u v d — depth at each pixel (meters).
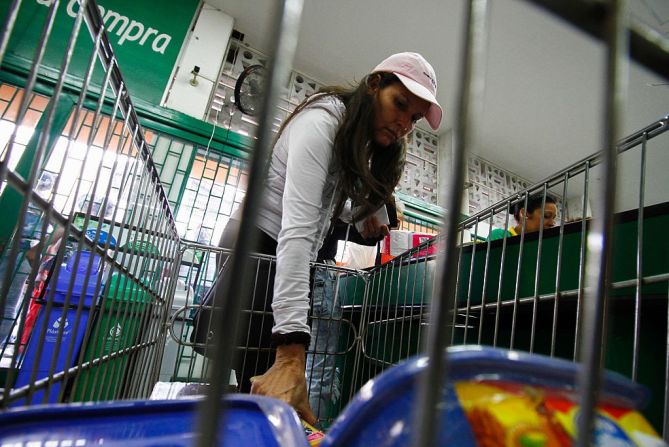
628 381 0.30
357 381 1.57
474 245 1.07
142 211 0.81
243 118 2.85
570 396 0.25
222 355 0.15
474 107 0.18
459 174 0.17
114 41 2.53
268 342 1.15
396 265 1.44
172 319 1.26
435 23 2.97
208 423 0.14
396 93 0.95
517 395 0.24
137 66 2.55
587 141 3.88
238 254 0.16
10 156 0.34
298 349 0.65
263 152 0.16
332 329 1.55
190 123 2.44
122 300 0.79
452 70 3.32
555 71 3.16
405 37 3.12
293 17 0.17
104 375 0.75
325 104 0.92
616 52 0.20
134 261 0.92
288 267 0.70
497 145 4.14
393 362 1.35
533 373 0.26
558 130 3.79
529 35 2.91
